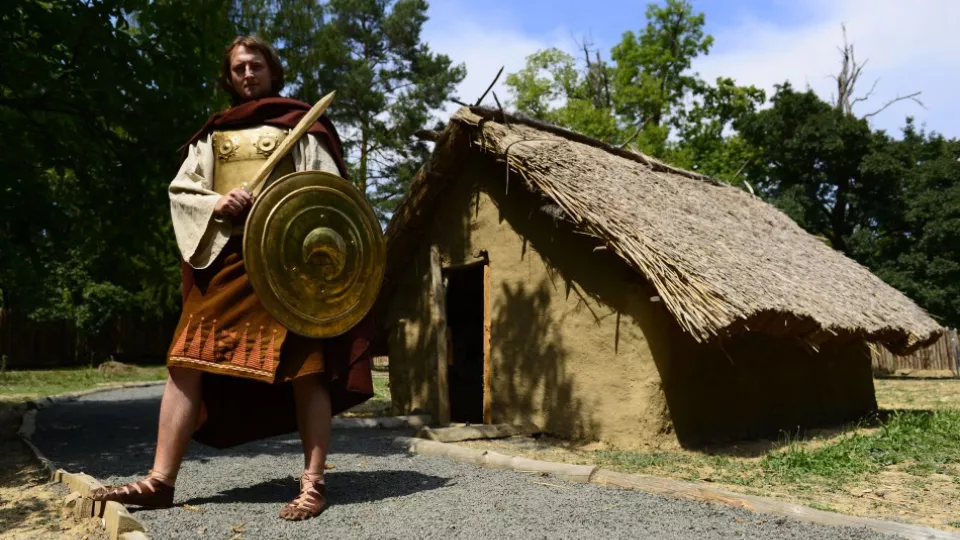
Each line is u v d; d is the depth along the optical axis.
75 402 12.14
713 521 3.85
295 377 3.71
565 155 7.68
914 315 9.80
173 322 27.05
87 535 3.49
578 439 7.20
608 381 7.03
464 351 11.87
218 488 4.52
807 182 26.78
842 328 7.38
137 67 6.93
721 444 7.12
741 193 11.05
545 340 7.62
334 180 3.83
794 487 5.04
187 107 7.32
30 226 7.01
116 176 7.62
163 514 3.74
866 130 25.61
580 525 3.70
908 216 24.12
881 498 4.73
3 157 6.92
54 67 6.93
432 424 8.72
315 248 3.70
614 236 6.52
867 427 8.72
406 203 8.80
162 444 3.73
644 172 8.91
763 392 8.06
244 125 3.98
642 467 5.77
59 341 23.97
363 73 28.34
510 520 3.75
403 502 4.11
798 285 7.74
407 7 31.20
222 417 4.07
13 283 8.14
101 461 5.77
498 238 8.21
